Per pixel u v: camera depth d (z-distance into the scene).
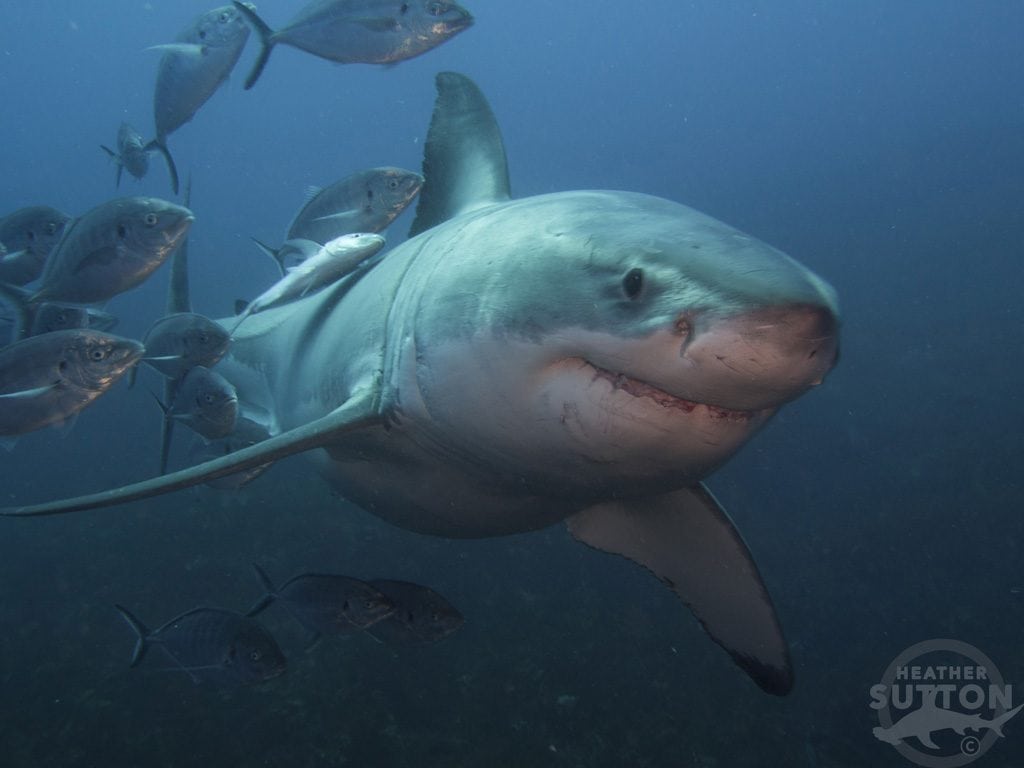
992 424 14.25
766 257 2.06
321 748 6.29
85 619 8.48
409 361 3.14
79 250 3.86
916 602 9.84
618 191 3.08
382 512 4.43
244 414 5.29
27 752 6.35
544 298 2.43
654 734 6.81
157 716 6.68
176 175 4.68
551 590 8.95
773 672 4.05
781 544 11.13
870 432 14.54
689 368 1.94
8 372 3.39
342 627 4.57
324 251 3.78
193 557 9.66
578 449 2.50
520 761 6.31
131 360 3.63
